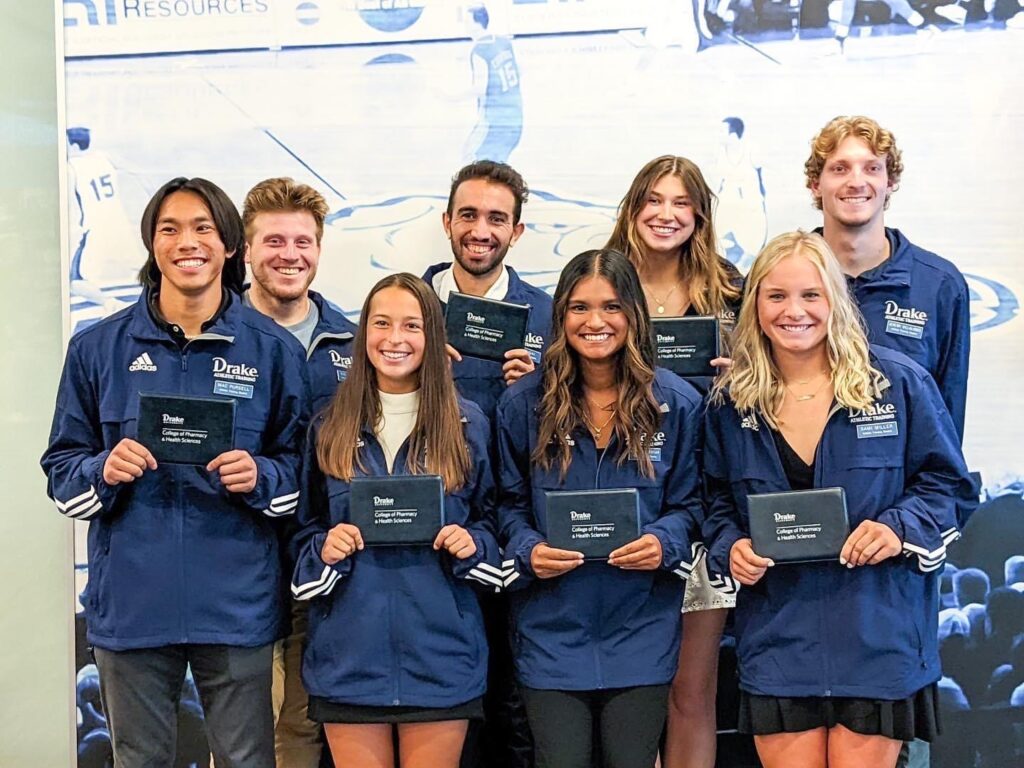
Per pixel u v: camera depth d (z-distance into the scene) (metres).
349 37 2.93
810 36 2.87
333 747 2.32
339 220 2.97
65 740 3.14
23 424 3.12
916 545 2.13
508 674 2.71
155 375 2.30
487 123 2.93
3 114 3.06
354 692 2.25
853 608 2.17
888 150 2.58
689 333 2.51
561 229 2.95
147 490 2.27
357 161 2.96
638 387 2.29
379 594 2.26
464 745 2.65
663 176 2.65
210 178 2.98
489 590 2.61
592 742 2.29
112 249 3.00
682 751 2.72
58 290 3.11
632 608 2.27
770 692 2.21
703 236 2.69
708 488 2.39
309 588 2.24
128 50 2.96
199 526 2.28
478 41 2.92
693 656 2.69
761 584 2.25
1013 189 2.87
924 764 2.91
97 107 2.97
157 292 2.36
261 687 2.35
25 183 3.09
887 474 2.20
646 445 2.29
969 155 2.87
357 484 2.23
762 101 2.89
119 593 2.26
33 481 3.12
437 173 2.95
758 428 2.25
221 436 2.22
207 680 2.34
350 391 2.35
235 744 2.32
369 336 2.32
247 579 2.31
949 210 2.89
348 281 2.99
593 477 2.30
